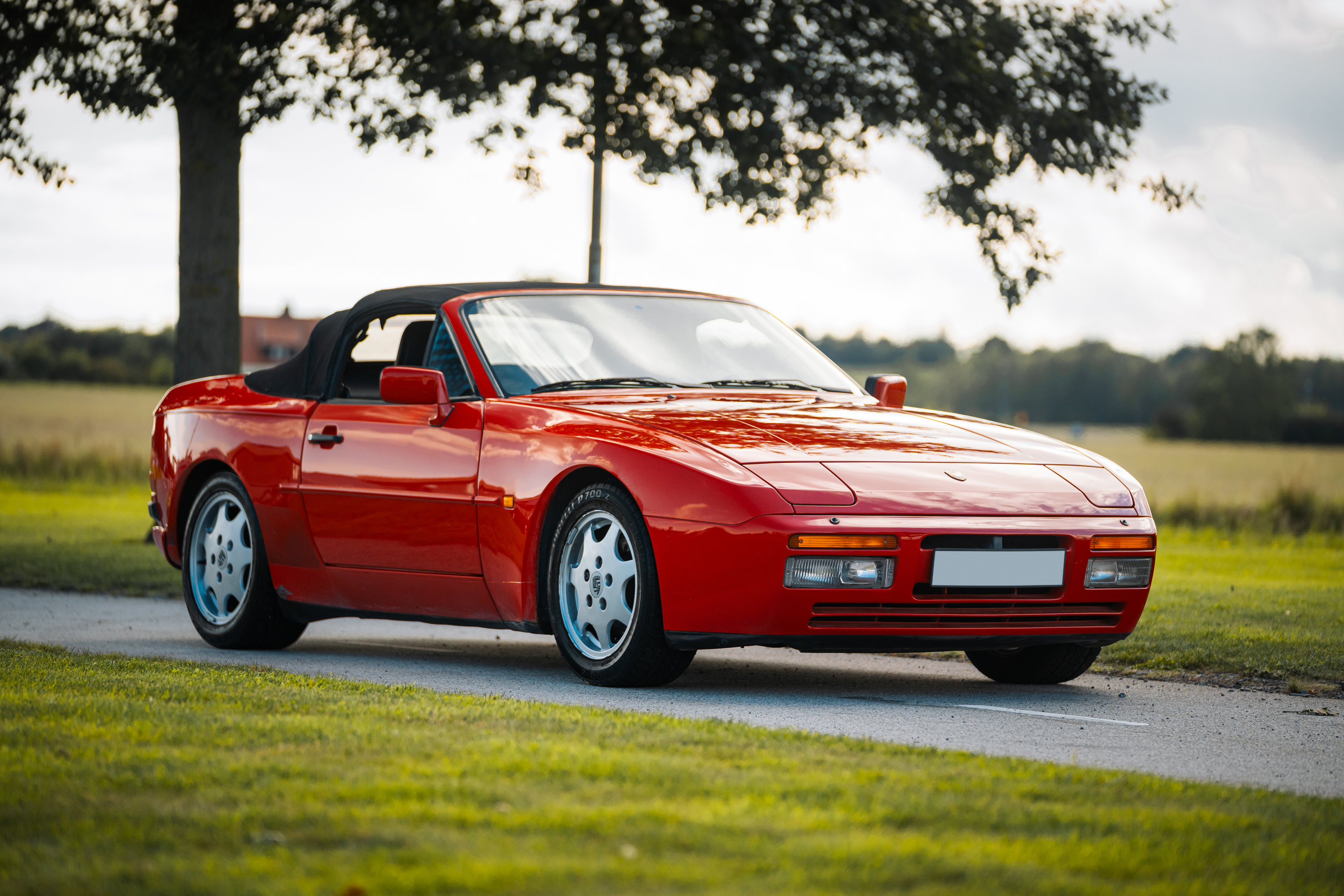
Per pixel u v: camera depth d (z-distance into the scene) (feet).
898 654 39.42
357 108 64.18
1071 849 16.49
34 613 48.21
